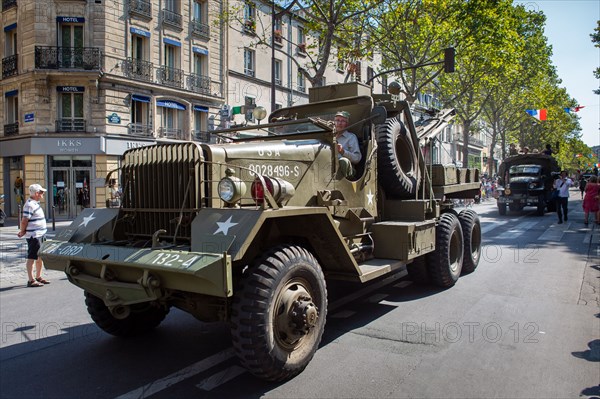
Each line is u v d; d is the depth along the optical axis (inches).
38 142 813.9
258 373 139.3
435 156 303.6
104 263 149.3
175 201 159.6
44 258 172.6
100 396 141.2
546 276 301.6
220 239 132.5
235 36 1043.9
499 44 874.8
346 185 213.5
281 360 141.4
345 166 207.2
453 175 314.0
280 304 144.2
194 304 155.5
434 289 270.2
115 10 829.2
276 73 1143.0
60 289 305.0
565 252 395.9
